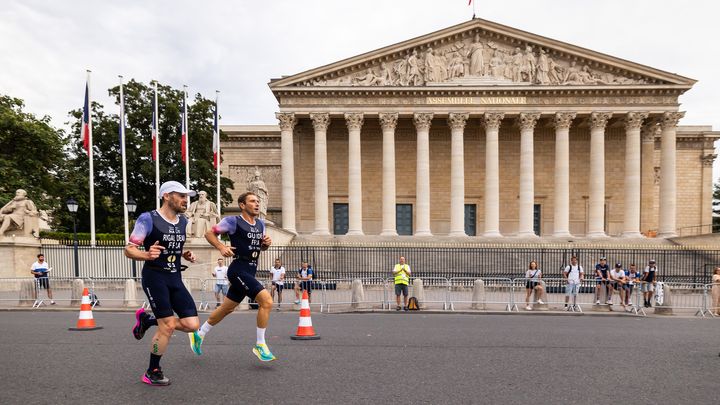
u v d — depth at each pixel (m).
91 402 5.71
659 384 6.99
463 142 50.44
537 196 52.72
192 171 46.75
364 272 32.66
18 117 39.75
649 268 22.03
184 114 36.81
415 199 53.81
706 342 11.12
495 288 25.64
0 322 13.90
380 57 47.34
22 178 39.34
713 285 18.78
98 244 32.94
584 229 52.50
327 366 7.83
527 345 10.26
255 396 6.02
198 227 27.69
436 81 47.16
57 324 13.35
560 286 23.53
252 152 60.34
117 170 46.75
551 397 6.24
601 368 8.00
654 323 15.55
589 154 52.75
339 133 54.12
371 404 5.80
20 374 7.09
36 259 27.89
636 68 45.78
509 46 47.59
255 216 7.89
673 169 45.91
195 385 6.50
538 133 53.06
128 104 46.53
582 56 46.31
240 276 7.67
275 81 47.38
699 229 58.75
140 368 7.49
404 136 54.25
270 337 10.93
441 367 7.92
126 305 19.11
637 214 45.91
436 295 23.62
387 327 13.42
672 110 45.88
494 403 5.93
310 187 53.62
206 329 8.05
